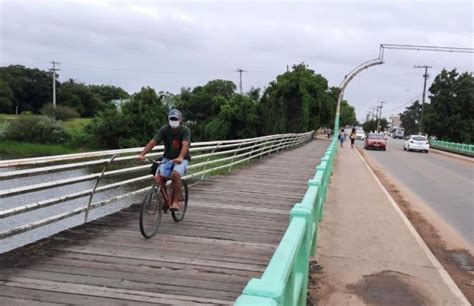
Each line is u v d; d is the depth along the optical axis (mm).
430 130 61938
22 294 4363
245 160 18484
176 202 6945
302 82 51906
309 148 33281
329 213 10625
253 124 54625
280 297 1786
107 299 4340
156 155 8992
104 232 6637
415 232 9078
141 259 5523
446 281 6375
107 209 13695
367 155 33344
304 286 3969
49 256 5465
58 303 4203
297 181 13547
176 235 6695
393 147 47188
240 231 7141
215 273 5180
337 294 5801
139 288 4645
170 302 4344
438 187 16562
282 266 2141
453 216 11203
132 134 50531
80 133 53281
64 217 6438
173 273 5109
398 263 7102
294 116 51844
